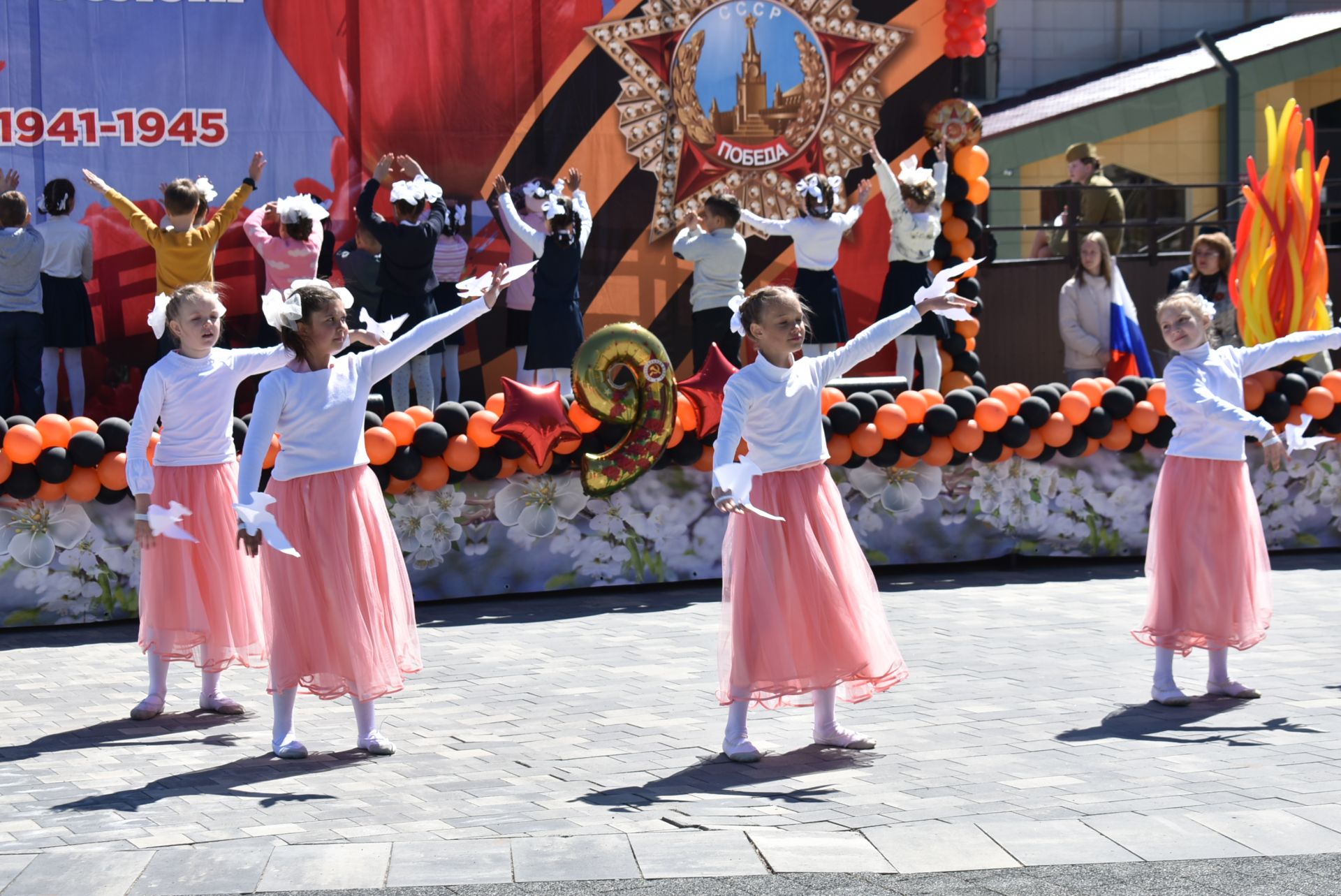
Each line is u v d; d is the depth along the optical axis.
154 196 9.20
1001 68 16.80
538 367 8.97
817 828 4.09
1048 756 4.85
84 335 8.86
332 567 5.03
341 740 5.27
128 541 7.58
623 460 7.90
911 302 9.91
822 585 4.95
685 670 6.32
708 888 3.63
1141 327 12.21
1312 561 8.88
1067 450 8.68
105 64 9.06
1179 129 15.84
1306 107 16.20
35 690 6.18
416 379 8.91
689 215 9.47
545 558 8.15
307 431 5.05
